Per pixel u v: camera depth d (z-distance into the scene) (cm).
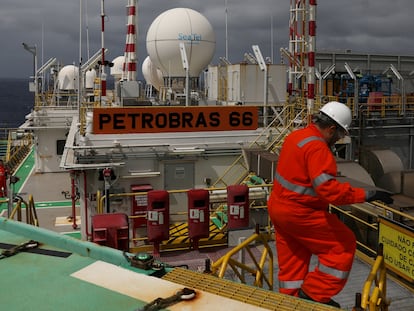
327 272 427
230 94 1648
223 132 1341
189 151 1291
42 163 2356
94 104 1756
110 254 387
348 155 1869
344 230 430
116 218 802
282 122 1432
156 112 1284
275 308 305
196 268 923
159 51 1748
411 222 887
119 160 1254
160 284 326
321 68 2605
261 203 1206
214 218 1234
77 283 333
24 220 1559
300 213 423
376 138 1947
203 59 1766
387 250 734
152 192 1002
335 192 396
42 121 2314
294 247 461
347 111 430
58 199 1877
